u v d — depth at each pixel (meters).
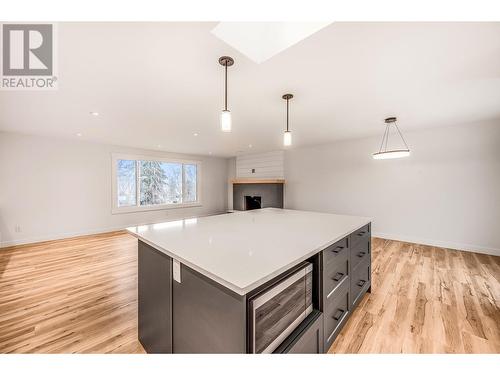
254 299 0.88
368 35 1.45
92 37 1.46
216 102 2.62
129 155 5.60
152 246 1.39
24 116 3.05
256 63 1.79
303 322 1.25
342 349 1.53
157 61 1.75
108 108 2.78
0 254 3.55
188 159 6.93
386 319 1.87
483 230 3.62
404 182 4.37
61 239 4.49
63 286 2.47
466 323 1.81
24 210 4.16
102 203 5.14
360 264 2.08
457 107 2.88
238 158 7.61
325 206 5.55
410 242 4.30
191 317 1.10
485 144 3.57
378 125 3.77
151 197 6.18
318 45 1.56
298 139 4.93
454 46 1.58
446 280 2.62
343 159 5.20
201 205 7.31
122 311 2.01
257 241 1.39
